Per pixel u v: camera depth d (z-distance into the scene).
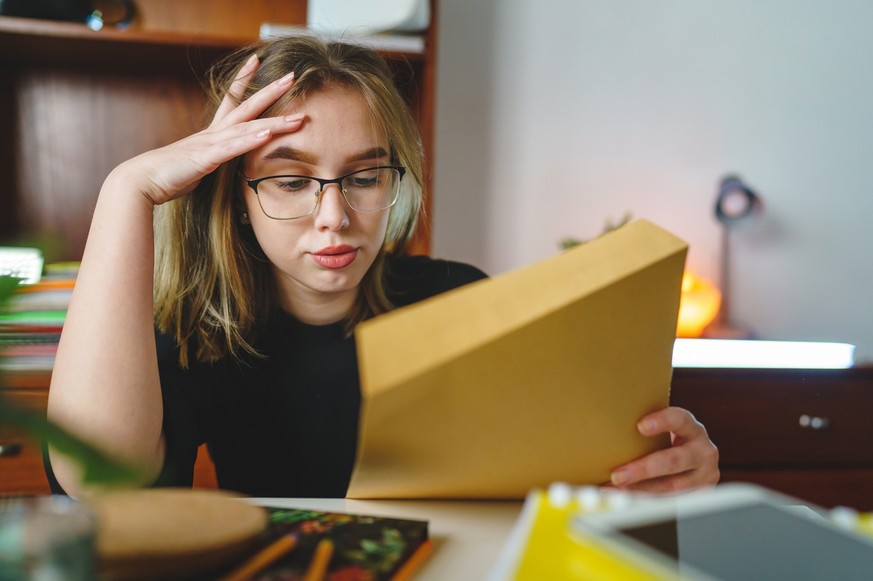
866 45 2.10
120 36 1.54
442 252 1.98
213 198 0.97
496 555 0.50
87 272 0.80
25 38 1.54
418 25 1.64
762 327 2.13
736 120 2.08
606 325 0.51
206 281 1.00
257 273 1.02
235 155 0.86
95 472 0.28
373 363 0.43
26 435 0.28
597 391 0.55
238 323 0.99
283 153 0.87
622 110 2.03
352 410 1.03
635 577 0.29
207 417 1.02
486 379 0.47
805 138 2.10
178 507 0.46
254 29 1.83
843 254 2.14
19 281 0.38
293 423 1.03
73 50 1.63
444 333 0.45
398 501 0.63
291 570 0.43
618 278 0.49
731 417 1.60
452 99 1.96
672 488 0.66
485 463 0.56
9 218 1.77
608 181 2.04
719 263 2.09
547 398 0.52
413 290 1.17
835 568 0.37
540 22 1.98
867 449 1.63
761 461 1.61
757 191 2.10
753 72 2.07
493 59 1.97
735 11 2.05
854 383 1.63
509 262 2.01
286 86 0.89
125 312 0.78
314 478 1.04
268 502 0.62
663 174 2.05
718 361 1.63
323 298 1.01
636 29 2.02
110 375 0.74
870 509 1.63
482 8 1.96
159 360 0.96
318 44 0.98
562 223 2.02
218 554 0.41
